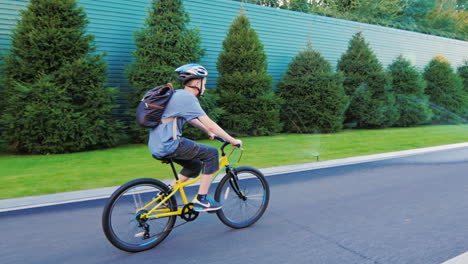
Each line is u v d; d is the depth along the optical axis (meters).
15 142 8.52
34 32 8.43
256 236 3.64
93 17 11.21
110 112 9.67
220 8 13.67
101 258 3.17
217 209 3.59
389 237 3.58
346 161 7.57
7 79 8.48
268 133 12.68
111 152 8.91
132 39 10.89
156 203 3.38
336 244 3.43
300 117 13.74
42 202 4.68
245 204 3.92
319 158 7.96
